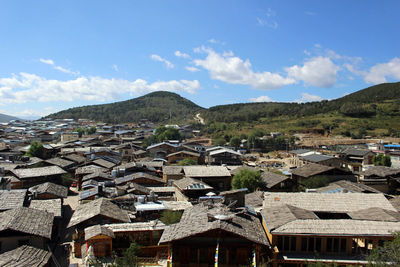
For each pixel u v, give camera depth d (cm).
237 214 2658
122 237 2998
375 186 5588
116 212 3400
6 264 2336
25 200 4006
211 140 15075
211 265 2366
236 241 2369
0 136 14338
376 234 2478
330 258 2472
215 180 5753
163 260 2775
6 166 6575
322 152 11219
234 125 18912
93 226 2966
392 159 9531
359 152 9656
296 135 15888
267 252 2520
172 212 3450
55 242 3491
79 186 6469
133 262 2308
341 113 19338
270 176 5634
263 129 17488
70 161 8044
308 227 2545
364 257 2481
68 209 4966
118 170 6109
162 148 10300
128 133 14938
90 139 12850
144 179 5362
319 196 3350
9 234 2912
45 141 14538
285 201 3272
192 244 2377
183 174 6056
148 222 3241
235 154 9175
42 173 6028
